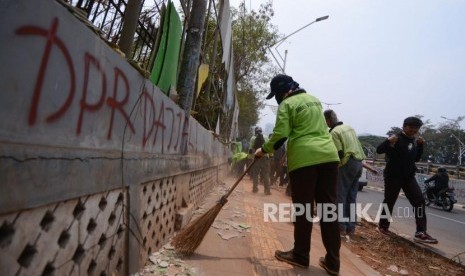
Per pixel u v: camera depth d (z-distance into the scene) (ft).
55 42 4.76
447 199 43.55
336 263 10.84
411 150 18.40
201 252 11.12
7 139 3.96
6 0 3.85
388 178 19.20
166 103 10.98
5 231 4.10
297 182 11.02
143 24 12.65
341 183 17.03
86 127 5.77
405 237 19.06
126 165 7.57
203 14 15.11
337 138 16.90
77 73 5.37
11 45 3.97
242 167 45.62
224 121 39.50
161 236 11.10
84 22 5.64
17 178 4.07
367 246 16.40
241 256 11.28
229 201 22.13
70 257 5.56
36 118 4.45
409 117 18.42
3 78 3.87
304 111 11.22
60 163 4.93
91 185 5.94
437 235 24.27
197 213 17.33
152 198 9.90
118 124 7.14
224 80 33.12
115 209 7.24
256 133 30.09
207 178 23.47
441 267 14.87
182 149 14.07
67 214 5.36
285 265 10.98
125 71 7.32
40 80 4.50
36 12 4.35
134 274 8.30
